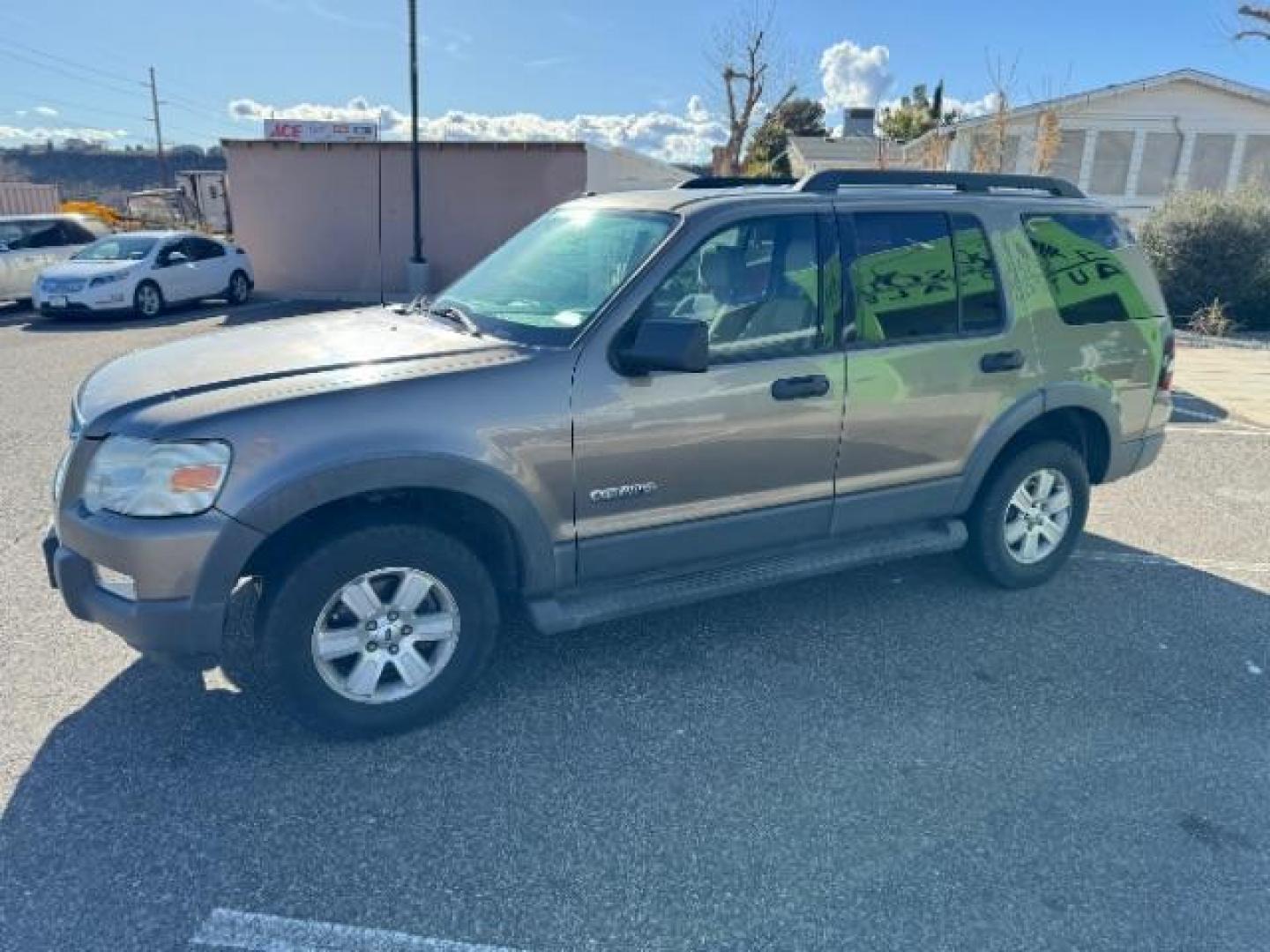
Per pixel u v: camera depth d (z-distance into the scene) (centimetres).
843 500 377
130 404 284
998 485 420
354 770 293
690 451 334
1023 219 414
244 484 271
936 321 385
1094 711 338
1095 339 430
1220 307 1403
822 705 338
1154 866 258
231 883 243
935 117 3928
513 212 1733
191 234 1581
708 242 334
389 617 305
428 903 239
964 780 295
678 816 275
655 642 386
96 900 236
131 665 352
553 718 326
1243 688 356
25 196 2508
